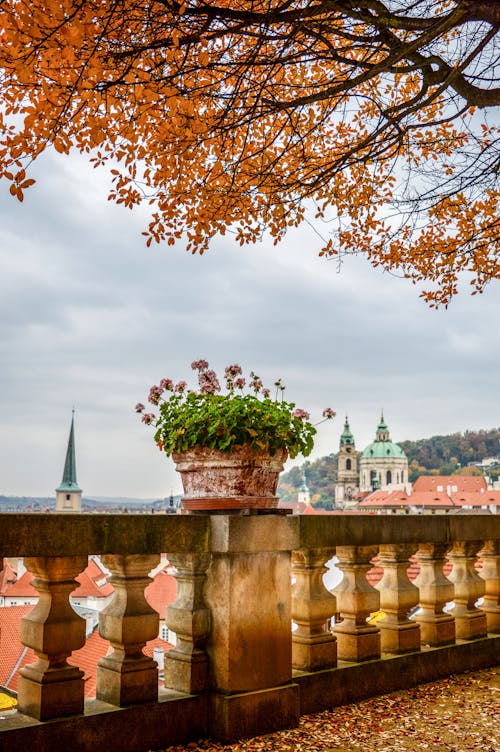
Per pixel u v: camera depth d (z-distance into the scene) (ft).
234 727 16.51
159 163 25.45
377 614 24.04
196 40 20.20
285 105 21.93
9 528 13.94
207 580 17.24
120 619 15.72
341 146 29.99
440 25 18.22
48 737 14.23
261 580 17.37
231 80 23.07
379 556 22.50
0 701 19.57
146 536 15.90
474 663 23.72
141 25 20.21
